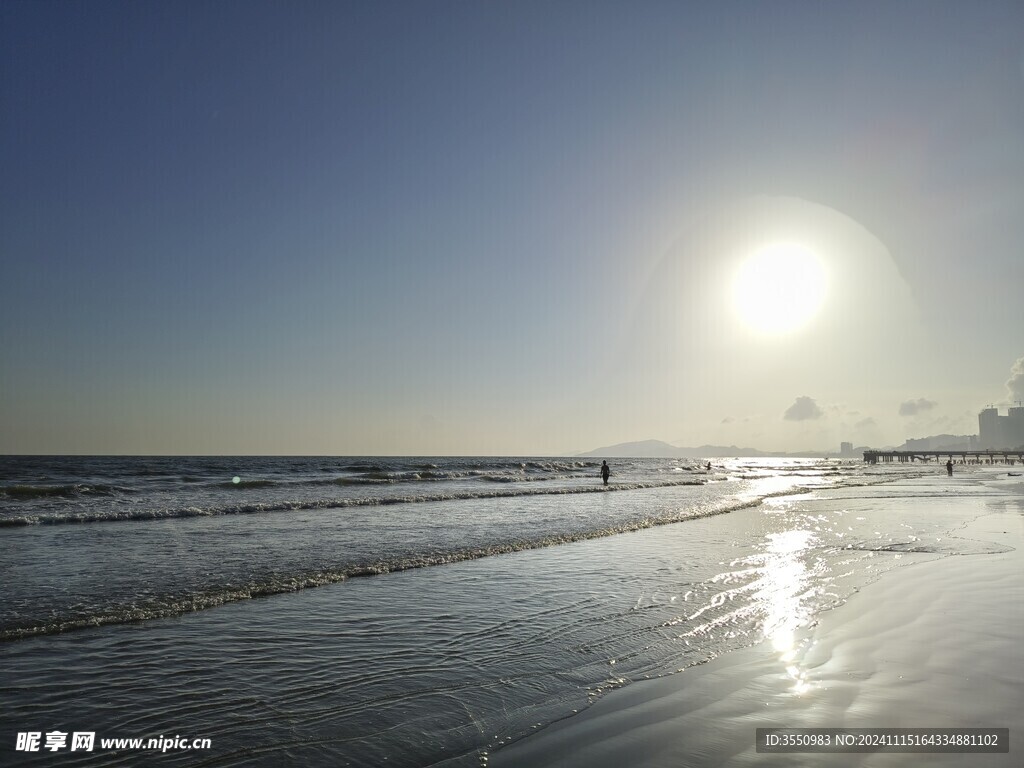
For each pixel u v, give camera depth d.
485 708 5.13
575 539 14.85
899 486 41.25
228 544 13.29
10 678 5.56
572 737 4.60
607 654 6.54
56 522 17.17
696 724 4.82
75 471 47.12
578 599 8.91
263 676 5.77
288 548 12.80
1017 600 8.96
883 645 6.85
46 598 8.30
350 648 6.61
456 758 4.27
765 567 11.47
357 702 5.21
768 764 4.14
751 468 109.12
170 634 6.96
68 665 5.92
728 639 7.09
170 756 4.25
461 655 6.45
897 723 4.82
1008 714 5.00
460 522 17.98
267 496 27.08
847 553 13.11
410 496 27.34
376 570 10.63
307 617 7.74
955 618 7.97
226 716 4.91
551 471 68.38
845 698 5.35
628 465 119.19
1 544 13.06
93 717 4.84
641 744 4.48
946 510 23.00
